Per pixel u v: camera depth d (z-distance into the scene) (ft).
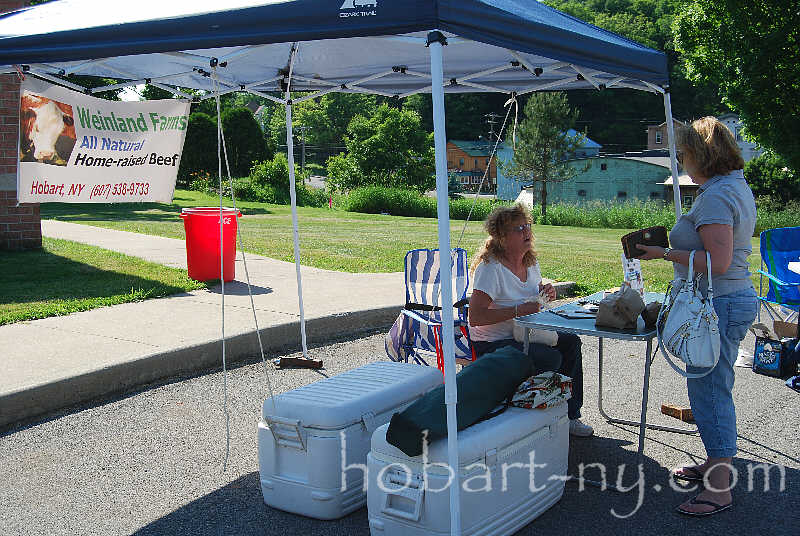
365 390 12.69
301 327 21.21
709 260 11.49
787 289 21.66
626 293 12.96
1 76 36.76
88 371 17.72
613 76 17.13
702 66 95.14
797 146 90.07
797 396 18.39
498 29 10.33
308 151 409.69
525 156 139.03
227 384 19.12
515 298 14.88
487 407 11.32
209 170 135.54
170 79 19.19
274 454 12.18
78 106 13.85
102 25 11.10
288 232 61.82
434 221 91.86
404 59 18.03
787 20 86.99
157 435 15.64
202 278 31.19
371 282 32.42
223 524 11.87
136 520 12.00
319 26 9.89
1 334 21.67
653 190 172.55
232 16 10.27
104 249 40.73
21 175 13.12
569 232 88.89
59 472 13.82
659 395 18.52
